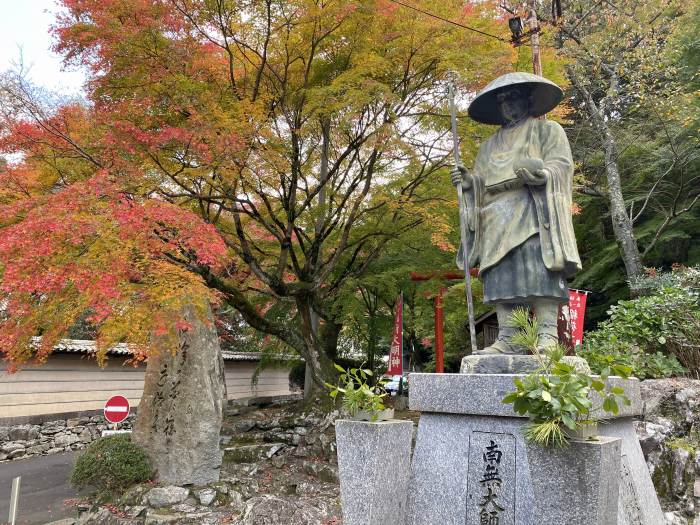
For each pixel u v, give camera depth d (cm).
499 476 491
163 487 960
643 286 1269
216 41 1096
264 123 1034
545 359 486
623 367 410
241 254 1249
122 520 900
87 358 1817
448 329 2228
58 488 1248
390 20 1088
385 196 1239
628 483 543
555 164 568
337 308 1662
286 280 1603
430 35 1060
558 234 544
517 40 1138
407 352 2895
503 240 571
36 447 1614
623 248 1686
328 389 1420
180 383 1046
